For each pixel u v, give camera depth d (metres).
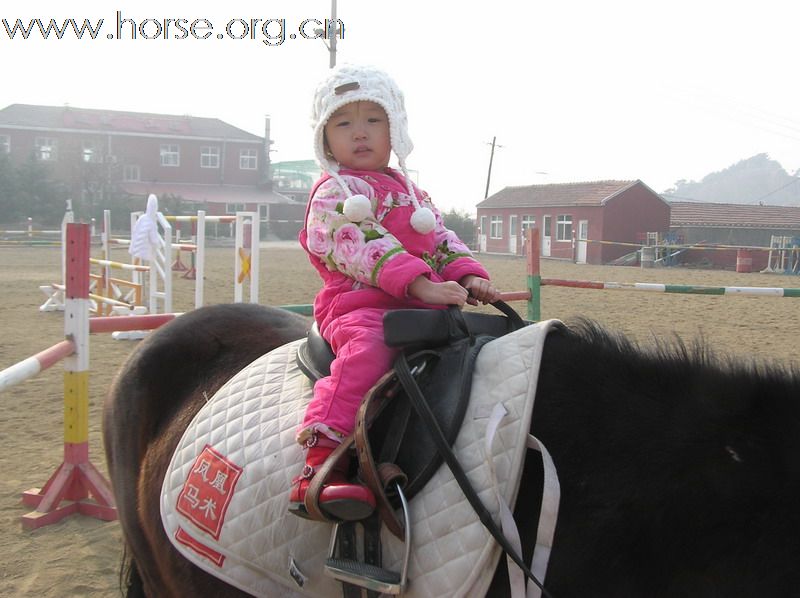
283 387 1.96
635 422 1.50
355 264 1.71
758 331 9.62
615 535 1.42
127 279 14.98
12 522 3.81
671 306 12.35
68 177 42.97
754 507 1.37
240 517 1.78
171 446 2.14
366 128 1.85
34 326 9.63
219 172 49.88
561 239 33.16
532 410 1.53
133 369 2.46
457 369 1.63
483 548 1.44
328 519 1.56
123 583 2.54
